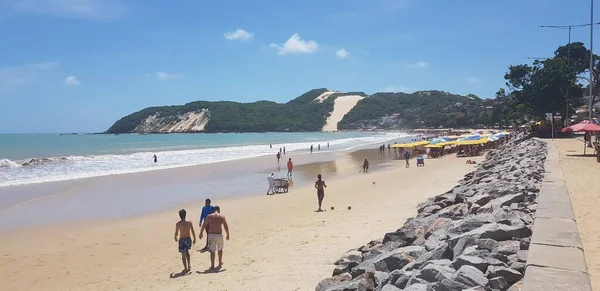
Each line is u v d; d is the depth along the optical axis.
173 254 12.78
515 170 17.45
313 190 25.03
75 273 11.47
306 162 44.88
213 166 40.31
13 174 33.62
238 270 10.37
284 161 46.03
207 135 186.25
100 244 14.29
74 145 87.12
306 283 8.74
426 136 129.38
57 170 36.69
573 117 64.94
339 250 11.23
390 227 13.52
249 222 16.36
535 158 22.19
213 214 10.92
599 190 11.82
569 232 6.30
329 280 7.43
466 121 161.75
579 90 50.25
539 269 4.82
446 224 8.64
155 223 17.30
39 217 18.66
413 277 5.66
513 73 53.53
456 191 14.65
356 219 15.30
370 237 12.42
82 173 34.47
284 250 11.77
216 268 10.75
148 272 11.12
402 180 27.75
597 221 8.29
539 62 52.44
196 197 23.48
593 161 20.66
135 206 21.09
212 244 10.81
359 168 38.31
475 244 6.39
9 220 18.08
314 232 13.70
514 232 6.61
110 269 11.64
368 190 23.61
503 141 63.00
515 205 9.45
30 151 65.75
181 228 10.78
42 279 11.10
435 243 7.42
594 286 5.12
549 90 49.47
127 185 28.12
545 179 12.58
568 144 33.47
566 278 4.54
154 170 36.69
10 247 14.11
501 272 5.27
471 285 5.02
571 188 12.35
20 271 11.74
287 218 16.75
